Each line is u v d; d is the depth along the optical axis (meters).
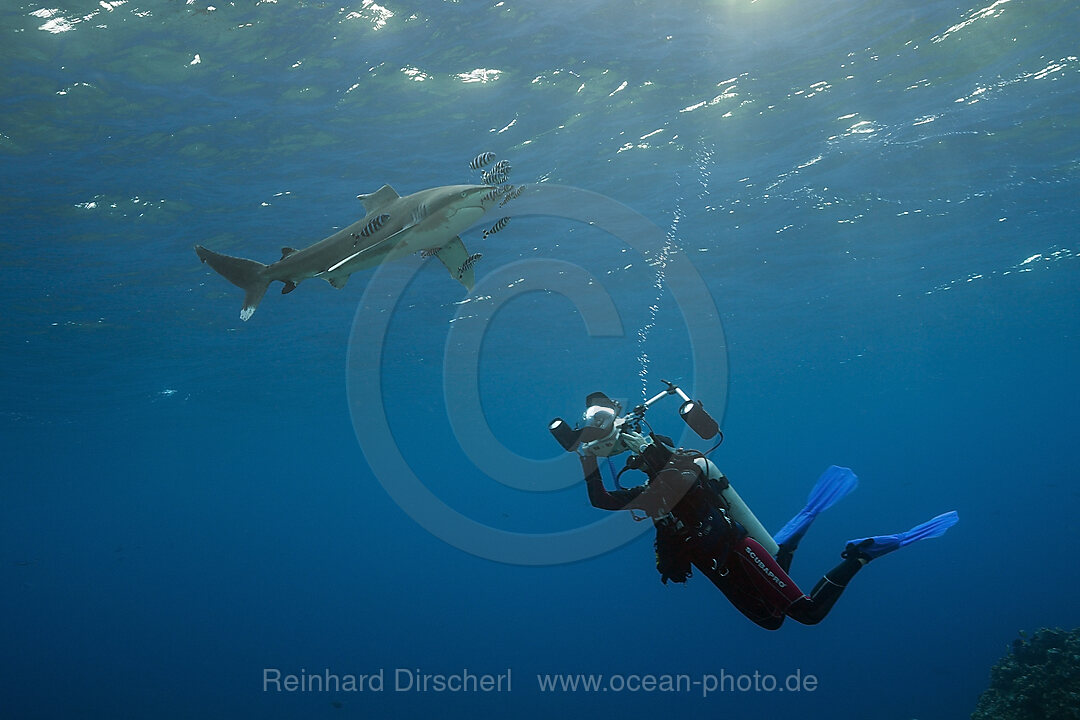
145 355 23.42
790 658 40.78
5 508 76.75
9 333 19.39
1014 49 11.17
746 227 18.39
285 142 11.75
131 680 47.88
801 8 10.12
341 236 5.24
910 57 11.36
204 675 47.91
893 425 112.25
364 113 11.32
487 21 9.81
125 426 37.94
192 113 10.59
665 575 3.91
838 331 34.84
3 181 11.59
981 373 62.47
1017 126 13.88
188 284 17.28
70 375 24.91
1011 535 70.44
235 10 8.77
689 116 12.75
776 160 14.68
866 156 14.83
